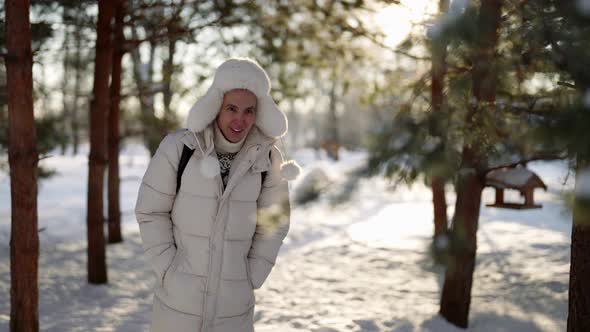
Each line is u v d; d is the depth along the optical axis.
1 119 6.31
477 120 2.02
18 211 3.02
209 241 1.90
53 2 5.03
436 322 3.71
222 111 1.91
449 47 1.40
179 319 1.89
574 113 1.06
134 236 7.63
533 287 4.43
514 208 5.33
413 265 5.56
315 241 7.07
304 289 4.87
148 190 1.92
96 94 4.96
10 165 3.01
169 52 5.62
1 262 5.89
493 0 1.52
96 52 4.88
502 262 5.36
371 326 3.73
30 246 3.05
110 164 7.07
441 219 5.10
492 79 1.75
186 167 1.89
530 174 5.23
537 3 1.45
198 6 4.97
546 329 3.50
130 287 4.99
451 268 1.52
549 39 1.36
